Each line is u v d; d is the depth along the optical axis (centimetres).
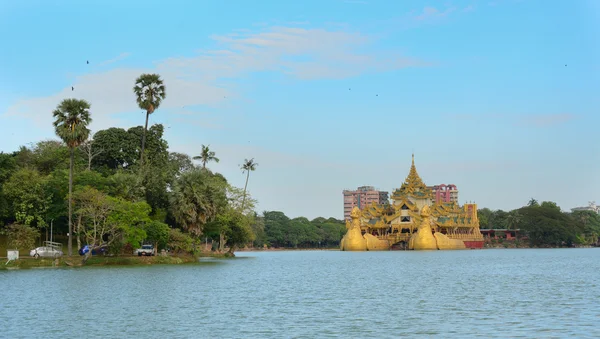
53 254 9375
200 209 10738
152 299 5166
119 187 10231
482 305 4834
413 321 4038
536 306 4722
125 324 3925
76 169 11931
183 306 4753
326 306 4819
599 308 4553
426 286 6625
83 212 9019
